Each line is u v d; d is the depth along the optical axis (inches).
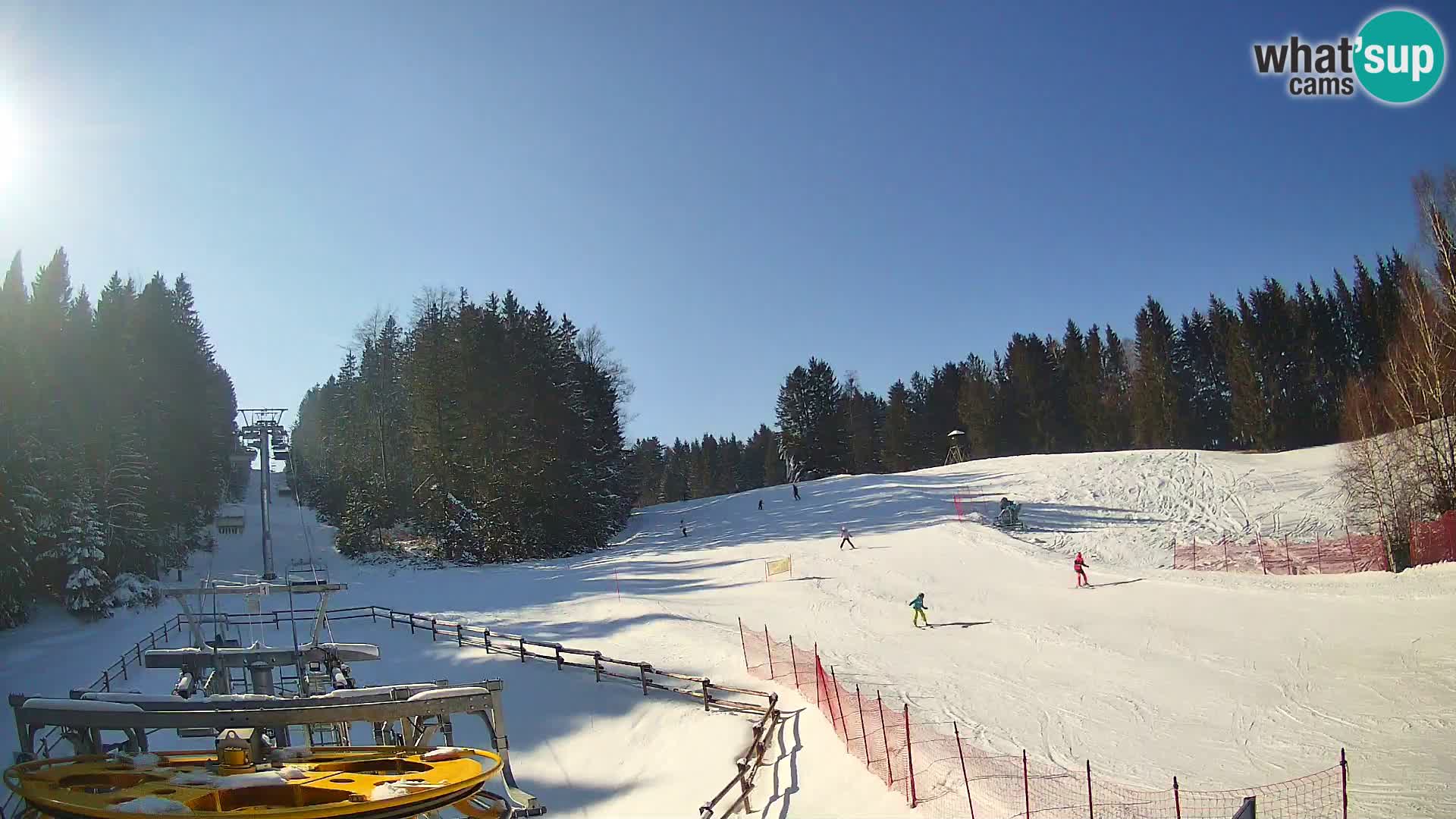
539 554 2509.8
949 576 1700.3
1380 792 582.9
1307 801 582.2
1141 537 1967.3
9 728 1053.2
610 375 3595.0
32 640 1518.2
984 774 674.2
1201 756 694.5
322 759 443.5
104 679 1148.5
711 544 2445.9
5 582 1526.8
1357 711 773.9
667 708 1051.9
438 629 1530.5
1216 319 4242.1
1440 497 1684.3
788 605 1530.5
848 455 4389.8
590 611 1605.6
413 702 437.7
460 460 2513.5
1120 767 681.0
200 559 2476.6
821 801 696.4
